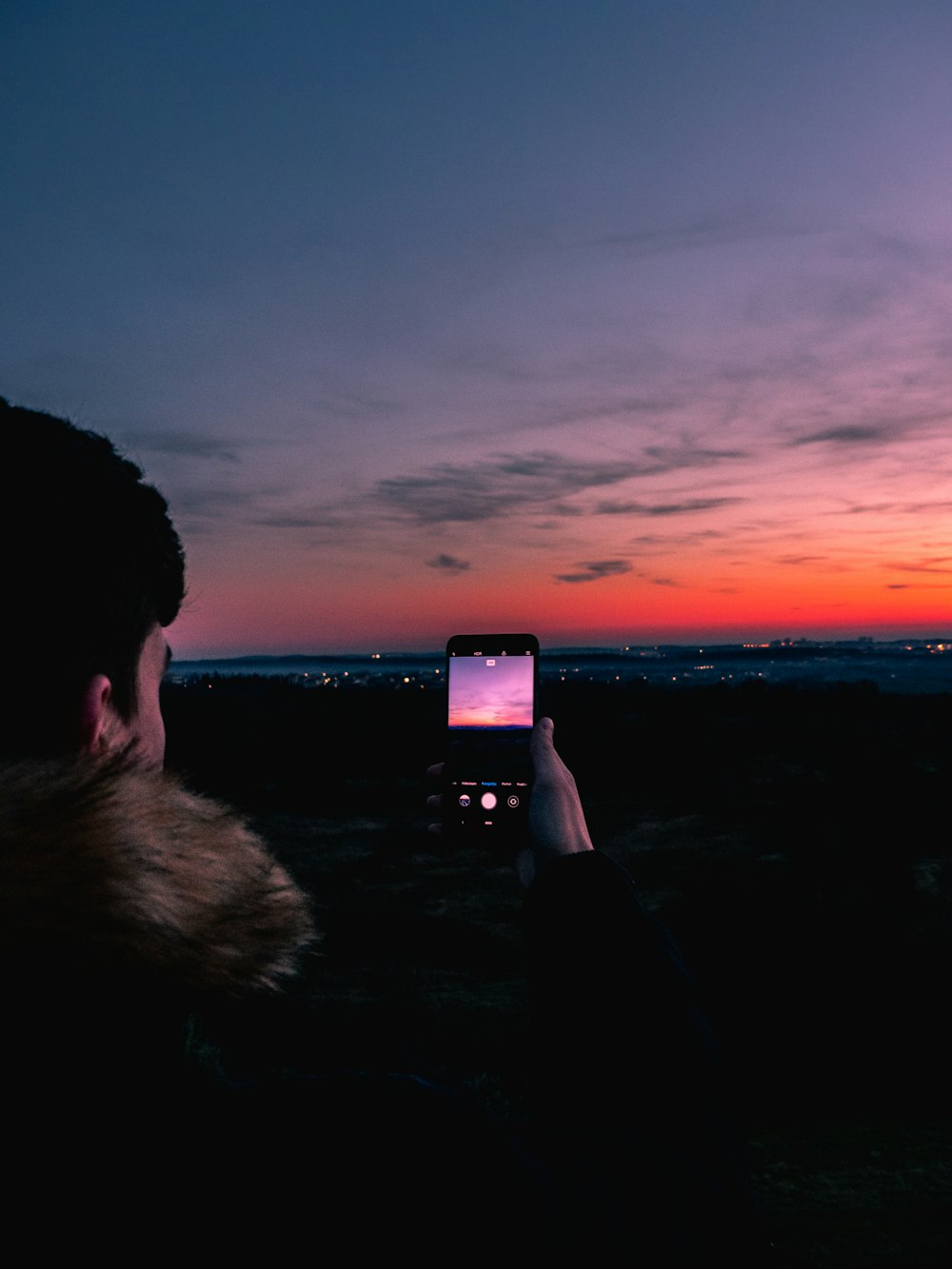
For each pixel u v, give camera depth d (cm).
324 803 3797
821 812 3169
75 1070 45
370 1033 1160
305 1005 1253
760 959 1192
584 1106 61
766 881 1728
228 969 50
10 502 53
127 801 50
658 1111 59
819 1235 646
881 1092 930
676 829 3259
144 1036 47
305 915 57
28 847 45
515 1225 50
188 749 4666
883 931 1339
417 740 5506
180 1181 47
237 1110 50
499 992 1445
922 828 2727
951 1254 609
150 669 62
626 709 7512
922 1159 784
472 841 116
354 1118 51
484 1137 53
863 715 6769
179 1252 46
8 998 45
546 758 99
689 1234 53
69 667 54
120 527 58
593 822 3525
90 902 45
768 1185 740
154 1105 47
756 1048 1016
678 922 1378
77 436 60
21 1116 44
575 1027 64
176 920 48
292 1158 49
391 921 1967
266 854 58
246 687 9675
